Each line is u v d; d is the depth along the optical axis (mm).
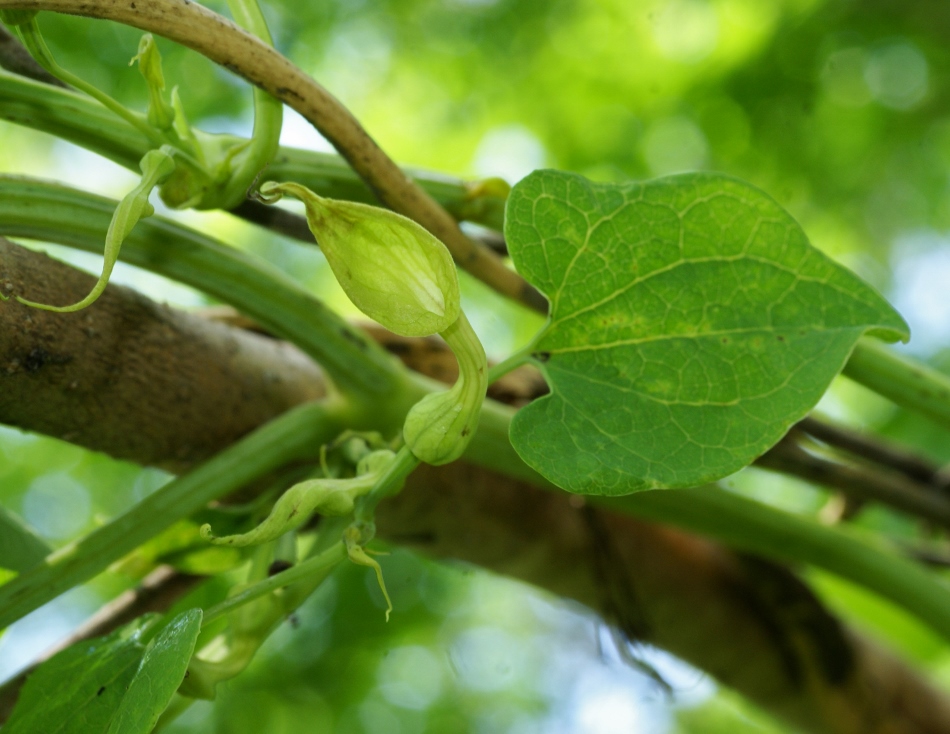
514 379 604
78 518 1395
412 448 460
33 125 500
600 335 481
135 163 505
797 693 682
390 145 1387
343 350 534
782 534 600
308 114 489
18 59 506
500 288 545
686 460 468
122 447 528
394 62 1348
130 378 516
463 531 611
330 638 1387
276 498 538
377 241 435
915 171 1357
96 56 1182
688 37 1307
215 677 490
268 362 552
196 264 519
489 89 1359
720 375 476
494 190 545
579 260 480
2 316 488
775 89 1286
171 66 1208
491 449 555
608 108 1348
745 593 661
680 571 649
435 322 440
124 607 568
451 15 1333
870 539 616
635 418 473
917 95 1316
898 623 1016
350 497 462
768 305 480
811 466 628
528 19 1321
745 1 1275
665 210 480
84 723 473
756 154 1312
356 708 1478
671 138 1334
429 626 1499
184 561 561
